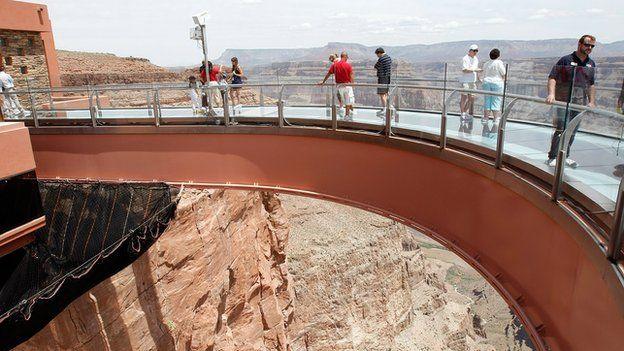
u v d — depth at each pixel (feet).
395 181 35.29
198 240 74.54
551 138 22.59
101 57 246.27
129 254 49.88
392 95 34.50
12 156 28.53
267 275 112.47
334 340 167.32
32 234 30.89
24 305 36.29
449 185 30.48
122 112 51.08
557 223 19.98
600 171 18.04
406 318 202.28
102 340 52.60
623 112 18.80
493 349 232.53
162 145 46.19
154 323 62.64
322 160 40.06
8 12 82.79
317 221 192.75
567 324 19.33
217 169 44.80
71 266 46.98
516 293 24.34
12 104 51.75
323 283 170.30
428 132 31.91
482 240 27.66
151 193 47.55
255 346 104.12
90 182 49.42
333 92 38.55
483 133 29.09
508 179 23.98
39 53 92.02
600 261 15.93
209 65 55.01
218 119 44.27
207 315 78.13
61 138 49.19
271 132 41.81
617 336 15.06
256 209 106.83
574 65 22.56
